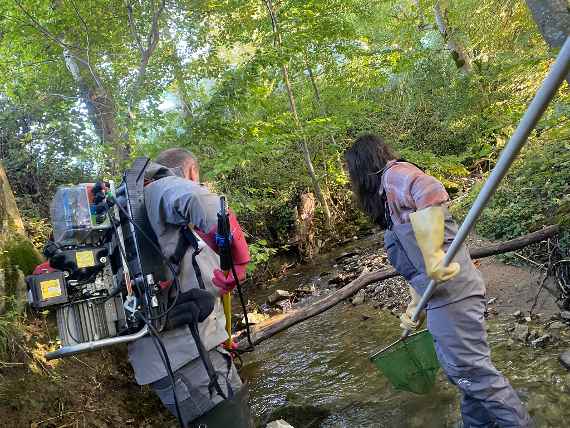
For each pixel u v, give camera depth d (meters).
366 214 2.51
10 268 3.47
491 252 4.05
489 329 3.62
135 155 5.66
